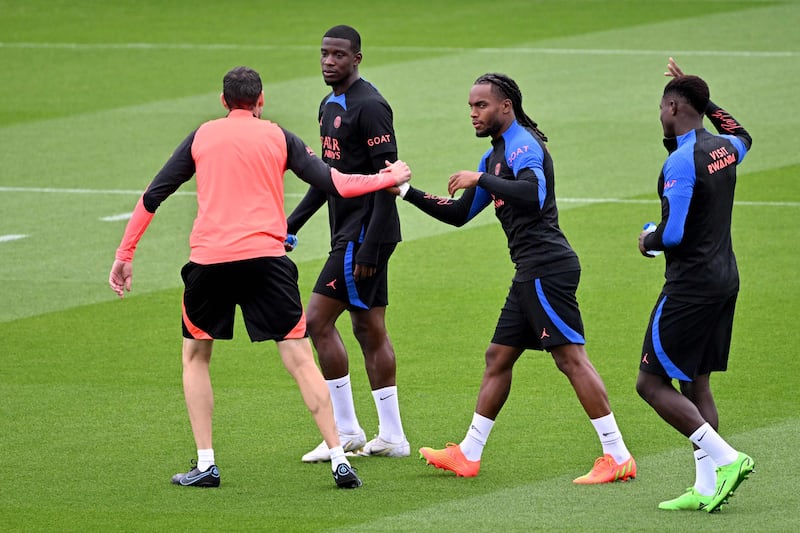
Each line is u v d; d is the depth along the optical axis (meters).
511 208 24.91
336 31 27.08
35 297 39.81
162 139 63.69
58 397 30.78
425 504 23.66
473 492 24.38
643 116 66.88
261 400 30.69
